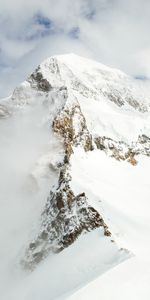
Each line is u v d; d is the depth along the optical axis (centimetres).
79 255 5950
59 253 6488
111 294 4272
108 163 10981
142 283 4525
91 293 4316
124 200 8188
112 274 4722
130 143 12450
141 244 6253
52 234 7056
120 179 10012
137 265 5003
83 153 10719
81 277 5309
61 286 5388
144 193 9450
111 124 12862
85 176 8825
